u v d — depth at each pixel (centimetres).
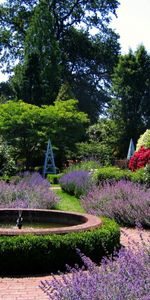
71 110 2636
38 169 2616
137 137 3478
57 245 635
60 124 2572
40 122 2517
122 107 3584
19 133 2511
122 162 2386
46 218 876
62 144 2644
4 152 1761
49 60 3769
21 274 623
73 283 353
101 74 4522
